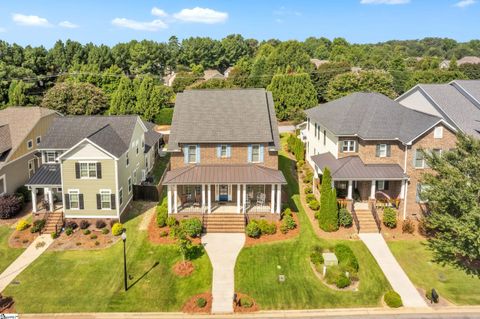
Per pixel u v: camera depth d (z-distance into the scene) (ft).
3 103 256.52
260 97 130.93
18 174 132.87
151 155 161.99
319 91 297.94
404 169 113.09
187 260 95.09
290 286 86.02
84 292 84.69
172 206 119.34
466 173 89.25
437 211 96.02
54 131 130.11
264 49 446.60
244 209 112.47
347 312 78.48
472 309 79.41
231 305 80.07
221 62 484.74
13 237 108.88
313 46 614.75
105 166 111.45
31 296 83.46
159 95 242.37
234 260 95.25
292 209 121.70
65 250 102.01
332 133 122.31
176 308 79.71
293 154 174.40
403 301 81.56
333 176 111.75
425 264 94.43
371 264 94.07
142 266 93.91
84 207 113.70
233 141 116.47
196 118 123.24
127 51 388.57
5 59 301.63
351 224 110.52
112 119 136.05
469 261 95.30
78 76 293.23
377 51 564.30
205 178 111.86
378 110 124.36
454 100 130.93
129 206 125.39
